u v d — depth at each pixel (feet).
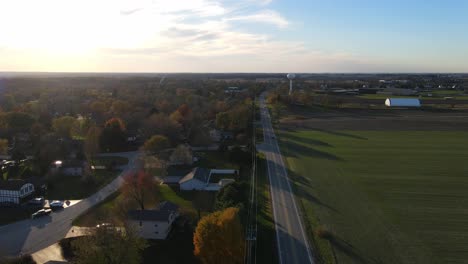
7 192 241.96
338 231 192.65
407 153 359.66
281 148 381.40
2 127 415.23
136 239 158.40
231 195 217.56
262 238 183.52
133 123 457.27
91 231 172.76
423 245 178.60
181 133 428.97
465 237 186.19
